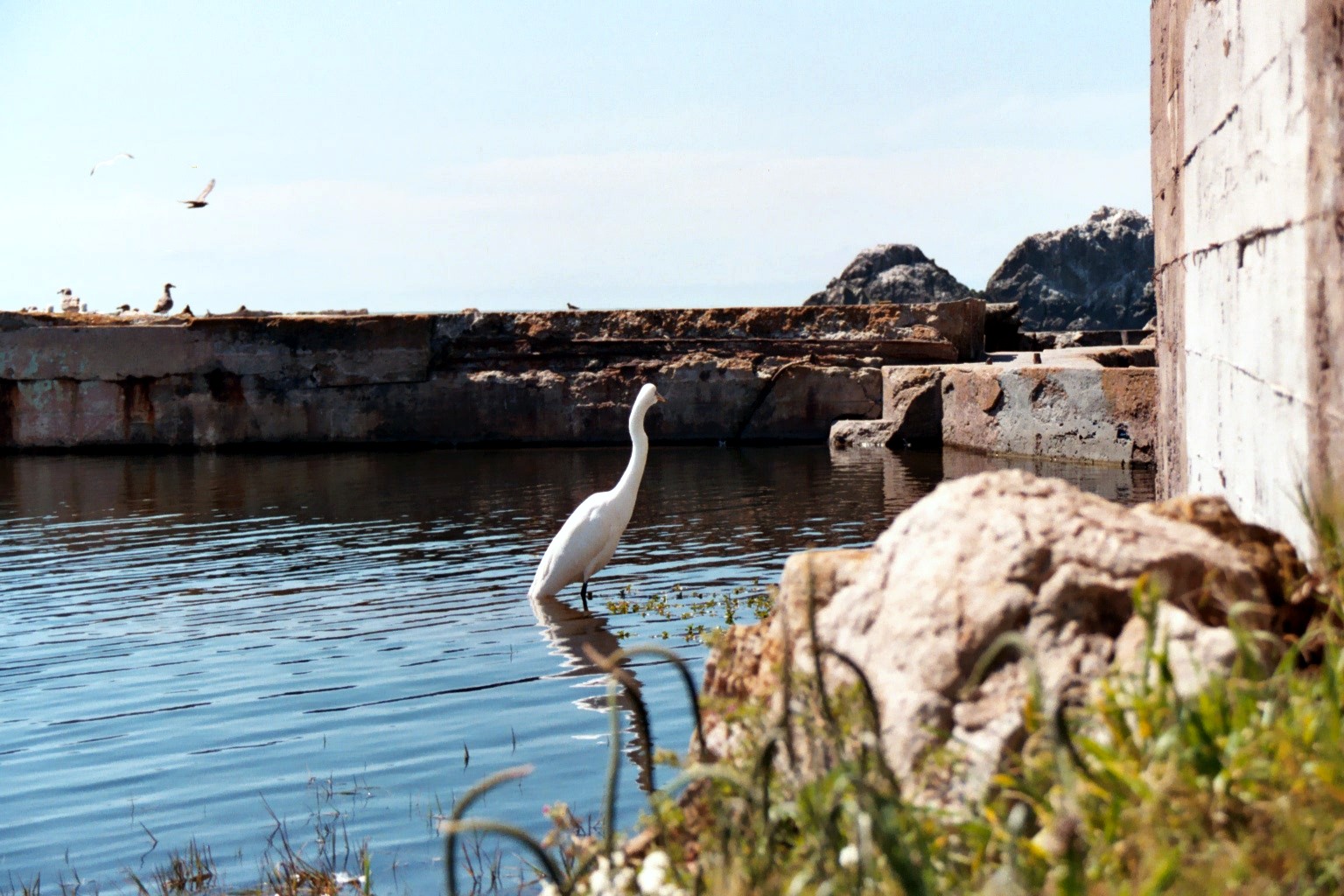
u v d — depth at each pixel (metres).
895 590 3.82
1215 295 7.29
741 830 3.34
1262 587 3.71
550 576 12.47
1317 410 4.49
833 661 3.84
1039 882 2.72
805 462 25.39
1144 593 3.25
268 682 9.85
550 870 3.06
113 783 7.63
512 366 32.62
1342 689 3.07
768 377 31.08
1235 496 6.60
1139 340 37.56
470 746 7.86
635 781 6.83
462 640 10.92
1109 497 17.19
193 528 18.70
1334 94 4.27
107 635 11.82
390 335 32.47
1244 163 6.14
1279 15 5.16
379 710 8.91
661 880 3.52
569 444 31.92
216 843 6.53
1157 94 10.74
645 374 31.83
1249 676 3.15
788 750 3.33
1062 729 2.69
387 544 16.70
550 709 8.60
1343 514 3.96
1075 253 154.25
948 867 2.93
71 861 6.40
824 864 2.89
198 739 8.45
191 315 34.56
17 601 13.61
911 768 3.38
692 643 10.34
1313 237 4.54
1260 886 2.52
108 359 32.56
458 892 5.60
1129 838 2.69
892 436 28.03
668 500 19.88
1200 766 2.84
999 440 24.78
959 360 31.95
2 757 8.27
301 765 7.75
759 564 13.99
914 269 135.50
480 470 26.05
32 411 32.88
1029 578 3.57
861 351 31.61
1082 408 22.12
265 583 14.18
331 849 6.28
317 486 23.72
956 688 3.48
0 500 22.78
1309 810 2.67
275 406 32.72
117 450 32.78
